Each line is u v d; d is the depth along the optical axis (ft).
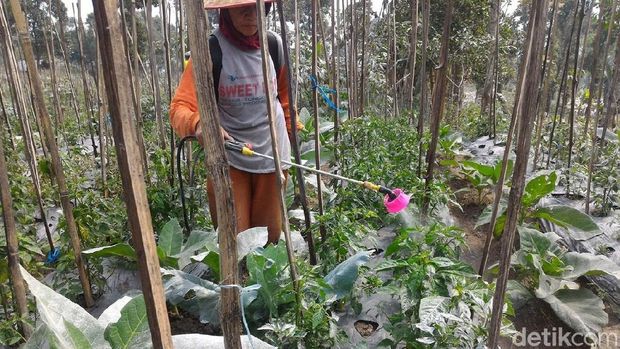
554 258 9.94
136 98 12.30
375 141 15.34
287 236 6.48
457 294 6.81
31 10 34.32
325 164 18.42
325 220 8.73
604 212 13.88
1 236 8.75
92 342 5.37
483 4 29.94
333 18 14.26
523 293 9.76
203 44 3.27
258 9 5.16
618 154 14.55
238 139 8.95
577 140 18.33
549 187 11.50
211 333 8.48
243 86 8.60
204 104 3.36
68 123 24.12
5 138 15.24
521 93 6.36
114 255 9.49
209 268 9.77
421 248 8.61
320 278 7.12
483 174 14.48
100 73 13.15
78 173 15.67
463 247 12.20
